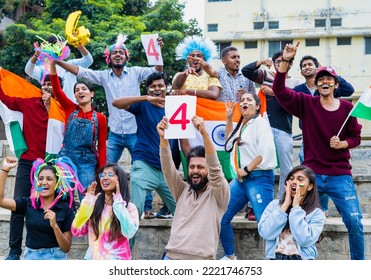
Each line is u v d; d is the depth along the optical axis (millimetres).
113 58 6707
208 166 4504
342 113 5266
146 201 6230
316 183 5133
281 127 6387
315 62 6359
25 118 5980
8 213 6453
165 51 16438
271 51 24984
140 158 5566
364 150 8438
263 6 24969
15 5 19891
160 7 17875
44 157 5938
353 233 5113
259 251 5836
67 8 17344
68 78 7145
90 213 4613
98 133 5871
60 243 4734
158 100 5531
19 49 16859
